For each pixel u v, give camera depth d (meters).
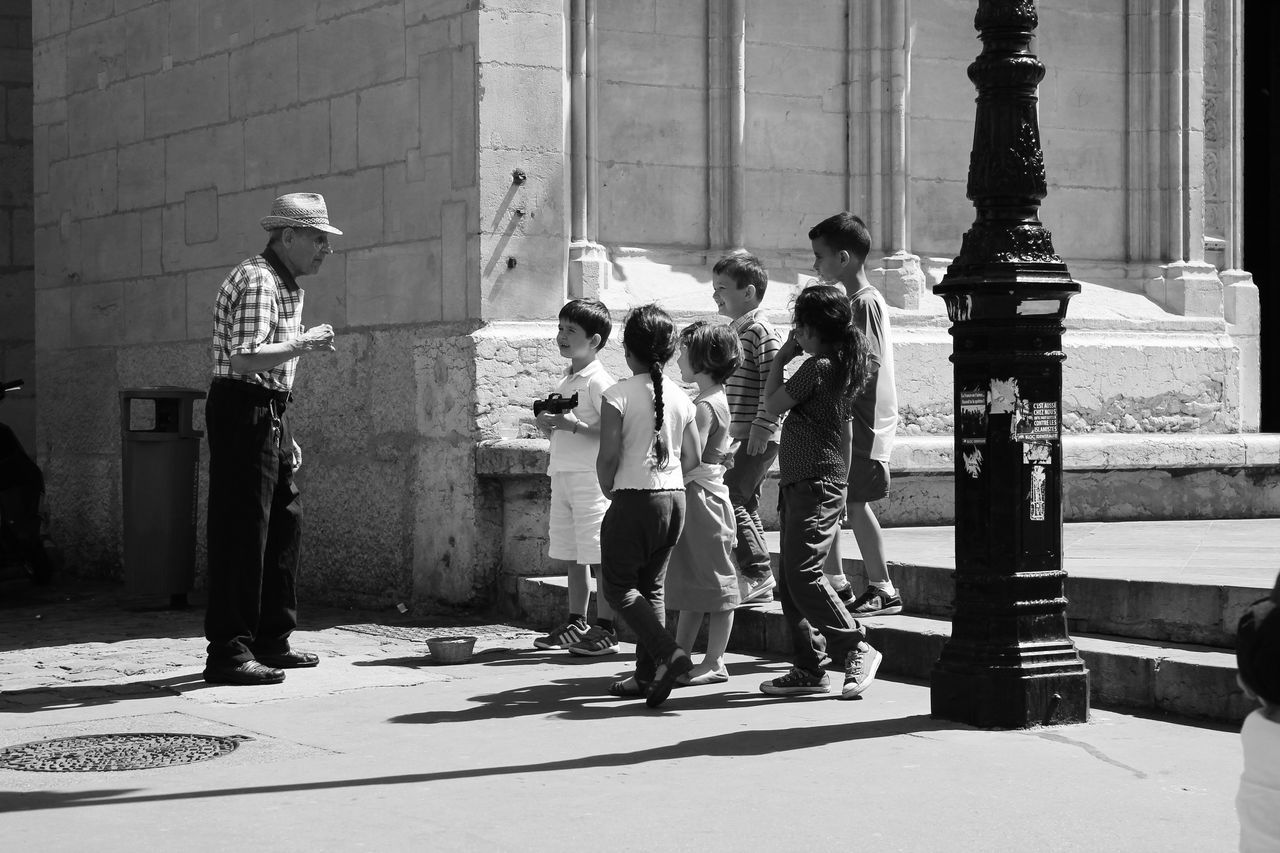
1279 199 14.19
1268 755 2.85
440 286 10.07
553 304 10.05
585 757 5.89
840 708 6.80
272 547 7.96
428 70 10.10
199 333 11.84
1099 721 6.48
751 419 8.06
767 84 11.21
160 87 12.20
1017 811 5.05
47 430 13.38
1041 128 12.20
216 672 7.59
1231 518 11.82
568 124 10.30
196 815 5.09
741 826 4.89
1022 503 6.39
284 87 11.16
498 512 9.79
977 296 6.36
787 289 11.08
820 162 11.39
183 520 10.76
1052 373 6.42
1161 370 12.09
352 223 10.70
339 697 7.24
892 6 11.46
